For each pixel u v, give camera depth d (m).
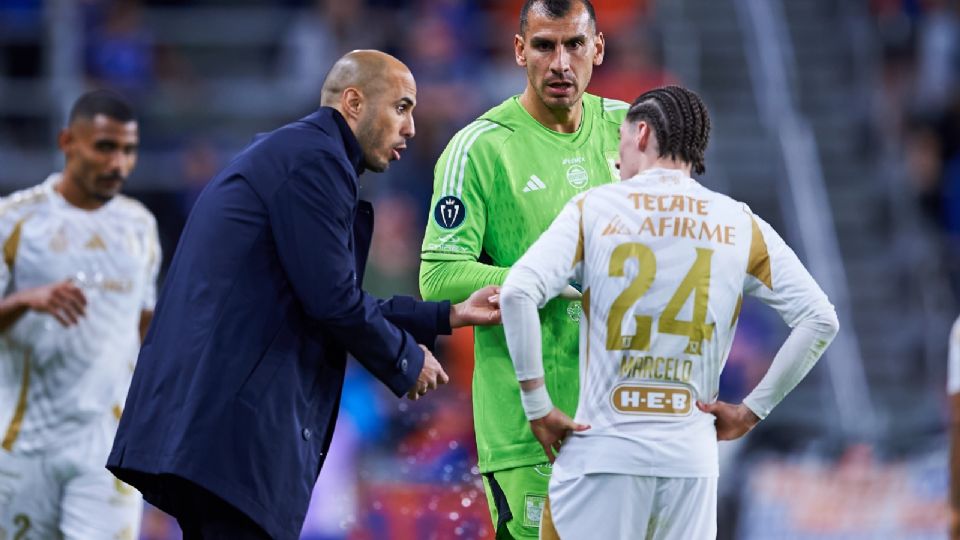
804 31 58.31
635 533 17.14
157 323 18.67
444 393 35.22
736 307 17.36
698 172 17.94
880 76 56.31
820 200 50.62
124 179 24.86
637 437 16.94
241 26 53.53
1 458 24.19
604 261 17.06
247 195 18.44
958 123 52.84
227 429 17.92
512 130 20.06
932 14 56.47
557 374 19.56
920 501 31.77
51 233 24.48
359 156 19.20
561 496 17.34
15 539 24.42
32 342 24.16
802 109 56.00
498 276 19.20
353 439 33.66
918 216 51.75
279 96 50.06
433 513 30.64
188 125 49.16
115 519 24.48
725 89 55.84
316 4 53.09
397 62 19.42
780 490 34.44
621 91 49.34
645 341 16.97
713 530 17.58
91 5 50.31
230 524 18.39
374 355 18.59
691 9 57.41
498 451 19.97
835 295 47.03
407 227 43.97
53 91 48.62
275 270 18.44
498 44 52.50
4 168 47.03
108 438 24.64
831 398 43.47
